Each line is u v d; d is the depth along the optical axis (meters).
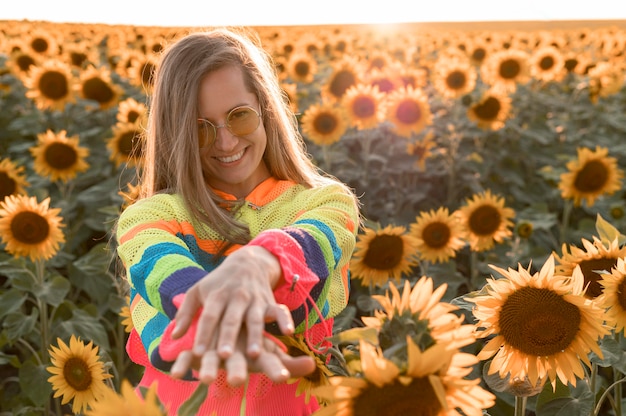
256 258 1.04
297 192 1.74
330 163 6.20
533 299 1.53
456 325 1.05
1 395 4.00
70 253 5.24
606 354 1.92
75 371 2.63
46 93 6.93
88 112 7.44
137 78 8.49
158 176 1.73
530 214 5.50
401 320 1.04
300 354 1.29
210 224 1.57
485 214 4.04
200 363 0.90
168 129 1.63
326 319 1.52
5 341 3.62
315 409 1.60
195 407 0.90
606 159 4.71
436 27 43.78
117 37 16.09
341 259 1.51
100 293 4.44
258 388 1.50
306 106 8.36
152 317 1.42
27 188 5.84
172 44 1.67
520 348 1.54
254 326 0.90
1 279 5.30
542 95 8.66
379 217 5.82
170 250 1.31
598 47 14.63
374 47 15.59
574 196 4.78
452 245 3.87
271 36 16.22
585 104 8.66
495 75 7.67
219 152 1.59
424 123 5.86
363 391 0.96
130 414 0.84
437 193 6.55
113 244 4.19
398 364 0.97
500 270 1.57
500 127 6.31
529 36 15.61
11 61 9.15
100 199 5.29
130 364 4.07
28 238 3.66
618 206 5.57
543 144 7.50
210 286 0.95
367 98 5.86
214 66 1.57
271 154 1.75
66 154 5.23
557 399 2.05
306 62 8.64
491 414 2.88
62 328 3.66
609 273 1.93
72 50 9.91
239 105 1.59
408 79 7.28
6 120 8.02
